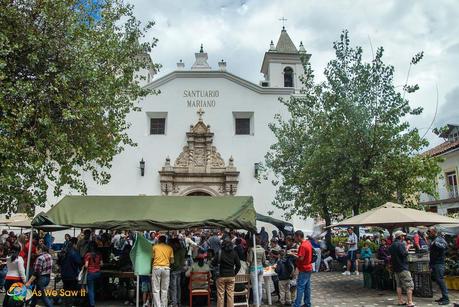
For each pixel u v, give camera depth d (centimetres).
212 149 2750
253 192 2694
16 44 1027
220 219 1130
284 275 1196
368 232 2939
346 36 1820
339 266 2058
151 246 1102
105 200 1235
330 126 1825
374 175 1638
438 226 1988
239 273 1180
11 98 1070
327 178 1838
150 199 1239
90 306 1126
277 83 3253
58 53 1166
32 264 1183
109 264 1363
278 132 2502
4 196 1088
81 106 1139
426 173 1708
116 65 1455
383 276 1445
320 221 2683
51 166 1268
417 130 1738
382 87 1778
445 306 1120
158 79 2819
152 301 1127
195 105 2814
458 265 1396
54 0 1145
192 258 1391
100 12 1424
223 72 2842
